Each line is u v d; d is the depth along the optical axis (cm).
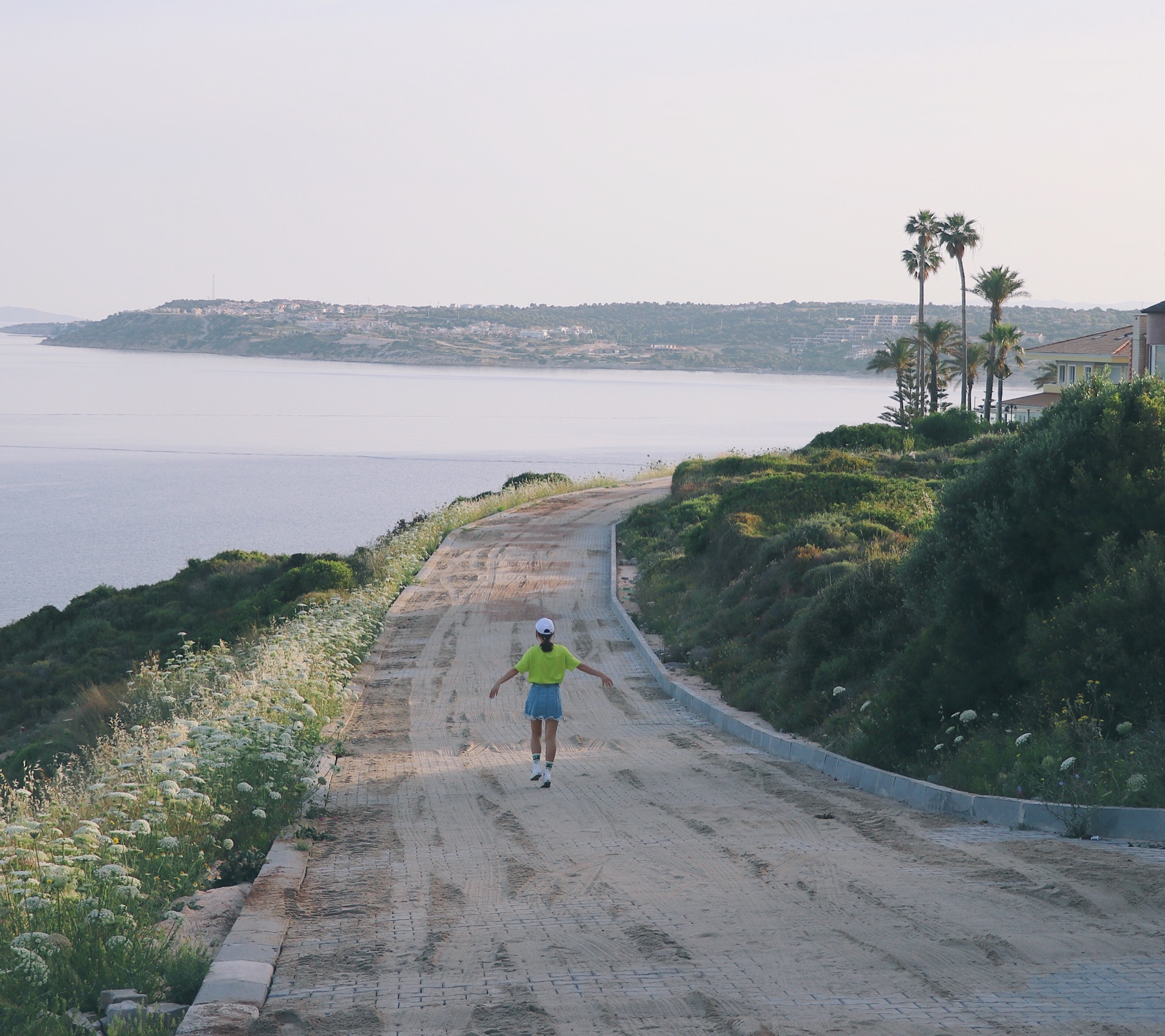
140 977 539
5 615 6562
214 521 10475
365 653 2219
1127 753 938
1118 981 509
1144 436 1209
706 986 517
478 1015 486
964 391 8488
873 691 1341
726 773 1207
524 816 992
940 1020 464
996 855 776
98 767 1267
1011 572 1215
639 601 2780
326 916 670
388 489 12519
